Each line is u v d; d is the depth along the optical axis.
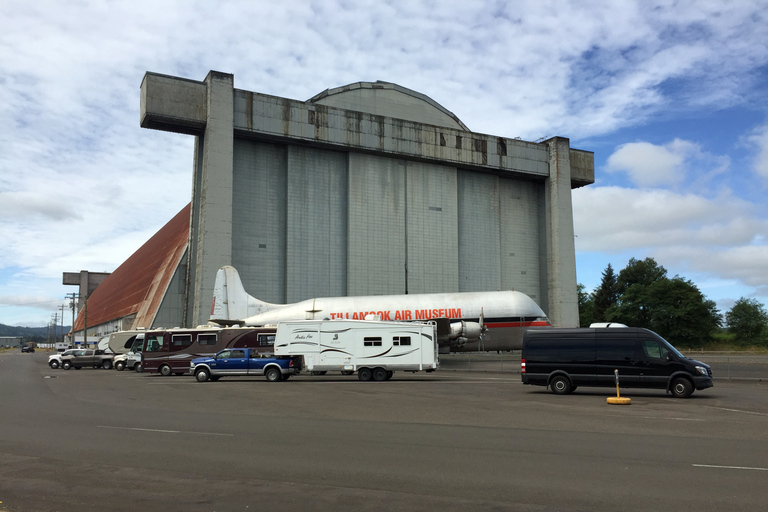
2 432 13.62
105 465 9.89
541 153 71.25
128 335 54.88
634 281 109.06
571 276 69.56
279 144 59.00
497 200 70.00
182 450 11.20
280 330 32.06
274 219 57.97
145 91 51.88
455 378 32.19
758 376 32.72
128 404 19.92
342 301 46.72
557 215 69.81
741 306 104.06
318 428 13.93
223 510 7.26
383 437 12.59
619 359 22.25
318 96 62.06
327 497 7.82
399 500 7.66
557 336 23.28
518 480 8.70
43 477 9.03
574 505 7.41
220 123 53.47
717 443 11.74
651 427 13.98
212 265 51.84
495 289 68.19
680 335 93.94
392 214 62.62
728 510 7.16
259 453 10.86
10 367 54.59
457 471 9.31
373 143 61.25
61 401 21.19
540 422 14.88
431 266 63.91
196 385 28.95
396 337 30.80
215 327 40.75
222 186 52.97
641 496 7.80
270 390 25.25
